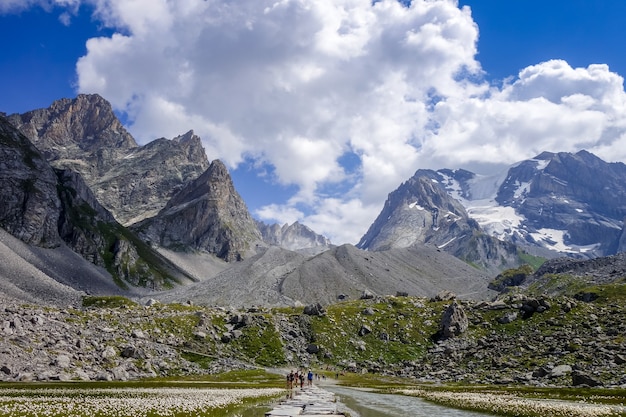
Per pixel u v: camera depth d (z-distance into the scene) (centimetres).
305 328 19262
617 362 11625
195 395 7312
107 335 12975
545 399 7906
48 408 4681
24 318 11781
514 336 16725
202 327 16700
